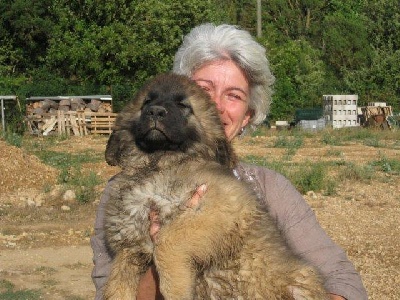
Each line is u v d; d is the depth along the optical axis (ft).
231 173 4.72
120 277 4.54
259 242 4.43
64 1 41.04
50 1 42.45
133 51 39.22
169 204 4.45
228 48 4.96
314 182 17.85
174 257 4.25
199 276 4.41
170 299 4.22
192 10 42.93
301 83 49.90
